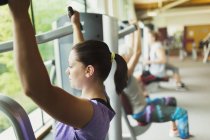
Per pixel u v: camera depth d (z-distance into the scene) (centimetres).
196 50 1321
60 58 178
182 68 905
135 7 824
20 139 85
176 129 321
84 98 106
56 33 132
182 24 1386
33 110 245
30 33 76
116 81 134
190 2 917
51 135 238
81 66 109
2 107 85
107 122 110
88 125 99
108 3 303
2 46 99
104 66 112
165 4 851
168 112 272
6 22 169
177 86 565
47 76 81
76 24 141
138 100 265
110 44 181
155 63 502
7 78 202
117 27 185
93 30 177
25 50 75
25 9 74
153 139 317
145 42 515
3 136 180
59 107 86
